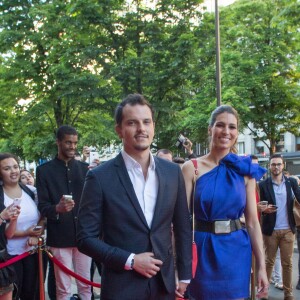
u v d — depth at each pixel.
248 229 3.37
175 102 17.42
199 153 24.62
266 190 6.30
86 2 15.52
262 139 22.67
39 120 19.88
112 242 2.54
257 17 21.72
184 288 2.76
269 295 6.45
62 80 15.84
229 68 19.86
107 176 2.59
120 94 16.03
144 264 2.43
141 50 16.30
